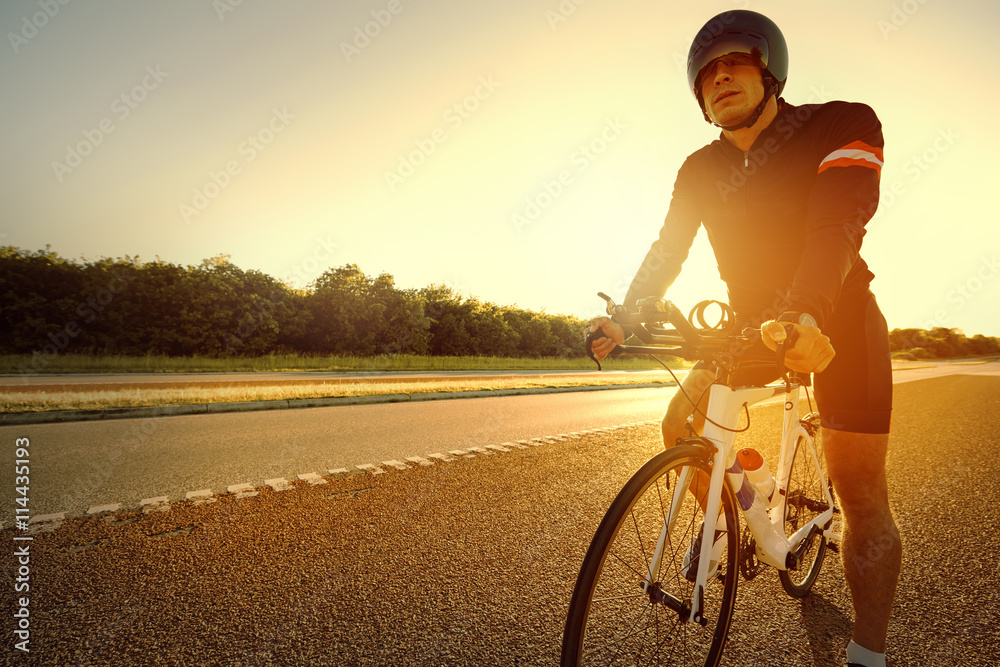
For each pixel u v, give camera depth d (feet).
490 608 6.69
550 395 39.60
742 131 5.29
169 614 6.41
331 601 6.79
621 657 4.29
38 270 67.77
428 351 114.21
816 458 7.16
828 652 5.82
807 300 3.77
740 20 4.90
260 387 33.19
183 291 74.69
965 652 5.86
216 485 12.08
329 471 13.52
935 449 17.99
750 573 5.66
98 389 30.27
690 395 5.33
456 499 11.32
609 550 4.04
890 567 4.94
